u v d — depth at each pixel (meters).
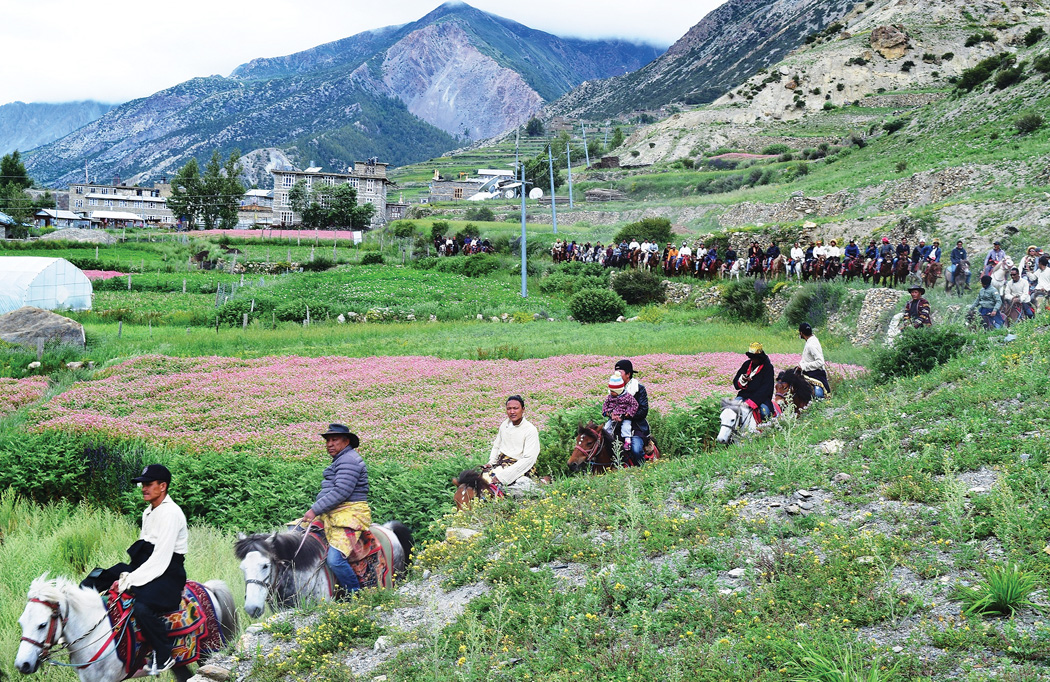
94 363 27.94
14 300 41.28
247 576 7.50
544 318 43.75
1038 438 8.45
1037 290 22.06
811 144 122.88
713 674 5.29
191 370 26.11
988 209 37.12
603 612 6.68
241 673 6.94
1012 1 168.62
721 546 7.60
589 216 98.75
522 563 7.88
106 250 79.81
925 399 11.71
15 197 126.88
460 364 26.56
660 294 46.22
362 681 6.36
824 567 6.64
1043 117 55.41
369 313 42.97
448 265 63.59
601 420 13.57
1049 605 5.52
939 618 5.64
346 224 124.00
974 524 6.90
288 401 21.30
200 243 81.19
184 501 12.97
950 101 75.50
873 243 34.66
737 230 51.88
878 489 8.48
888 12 177.38
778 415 12.99
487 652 6.31
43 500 14.09
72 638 6.47
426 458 15.30
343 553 8.05
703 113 154.00
